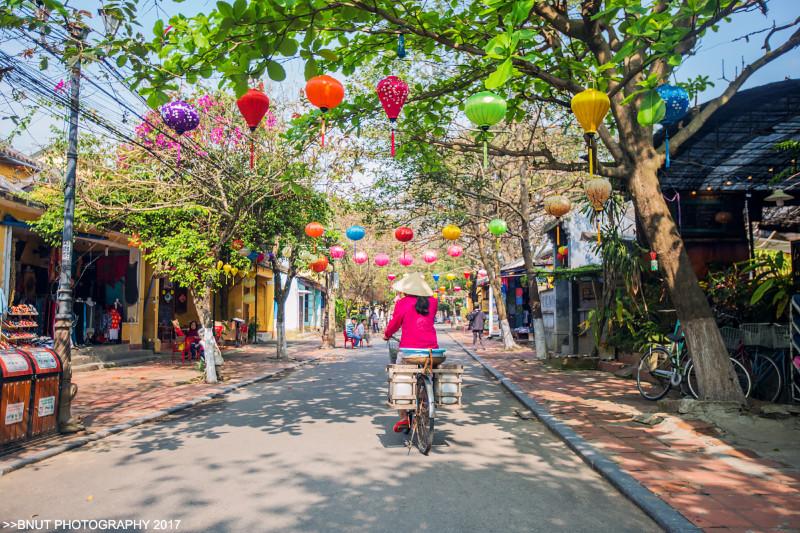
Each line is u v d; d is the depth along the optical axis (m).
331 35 7.73
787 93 8.82
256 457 6.23
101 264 18.97
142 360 18.42
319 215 16.66
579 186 18.06
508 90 10.65
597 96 5.78
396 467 5.82
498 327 33.34
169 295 24.38
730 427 6.91
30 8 5.73
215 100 12.90
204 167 13.16
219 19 6.07
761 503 4.47
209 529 4.13
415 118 10.03
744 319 9.78
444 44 7.73
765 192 12.92
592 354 15.97
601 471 5.52
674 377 9.05
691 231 13.09
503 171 20.03
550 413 8.59
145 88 6.57
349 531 4.08
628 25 6.21
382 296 46.38
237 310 29.27
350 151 14.97
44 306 16.98
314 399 10.69
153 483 5.30
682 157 11.12
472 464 5.96
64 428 7.38
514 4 5.16
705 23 5.93
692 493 4.73
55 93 7.77
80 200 12.91
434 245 25.31
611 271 12.87
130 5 5.96
